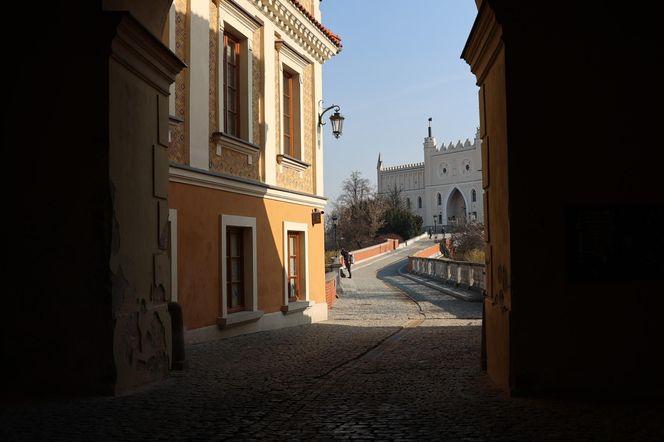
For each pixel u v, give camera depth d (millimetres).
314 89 17859
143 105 7668
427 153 135250
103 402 6340
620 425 5215
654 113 6383
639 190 6348
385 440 4910
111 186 6777
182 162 11531
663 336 6234
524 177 6398
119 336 6793
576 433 5000
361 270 49031
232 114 13711
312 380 7652
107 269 6676
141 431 5242
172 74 8344
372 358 9562
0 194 6848
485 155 7754
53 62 6855
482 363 8078
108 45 6766
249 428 5332
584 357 6270
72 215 6754
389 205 92062
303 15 16328
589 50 6438
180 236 11289
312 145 17844
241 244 13906
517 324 6324
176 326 8555
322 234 18125
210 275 12266
